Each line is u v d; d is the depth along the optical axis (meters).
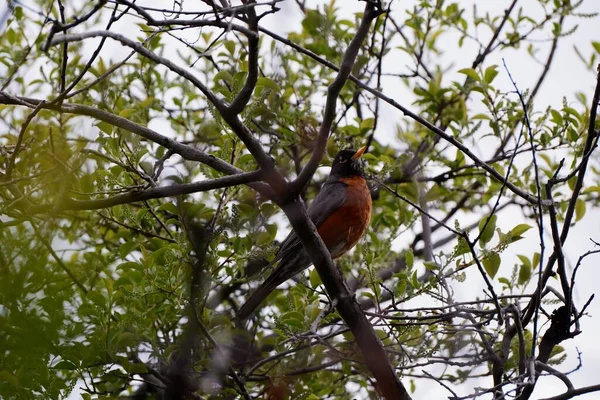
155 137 8.91
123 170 9.73
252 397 10.48
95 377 10.09
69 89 7.88
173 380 9.98
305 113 13.07
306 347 10.13
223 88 10.93
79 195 9.41
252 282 11.79
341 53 13.83
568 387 8.75
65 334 8.83
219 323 10.56
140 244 10.48
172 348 10.17
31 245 8.32
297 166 13.13
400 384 9.30
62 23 7.06
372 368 9.31
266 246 10.55
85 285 10.34
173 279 9.81
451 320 10.27
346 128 13.65
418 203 13.62
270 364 11.62
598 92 9.23
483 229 8.97
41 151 8.94
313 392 11.45
